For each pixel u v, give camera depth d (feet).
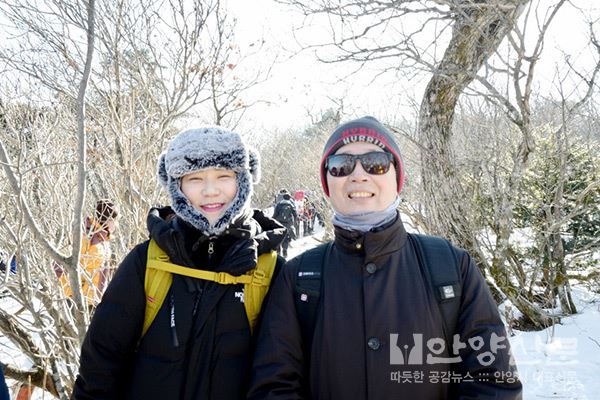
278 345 5.16
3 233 9.61
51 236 9.62
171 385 5.22
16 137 10.10
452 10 15.31
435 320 5.07
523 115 14.17
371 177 5.46
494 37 15.26
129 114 12.08
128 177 11.03
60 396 8.68
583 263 18.99
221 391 5.24
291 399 4.94
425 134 17.49
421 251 5.56
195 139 5.65
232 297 5.56
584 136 22.49
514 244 18.78
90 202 13.43
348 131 5.66
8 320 8.80
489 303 5.20
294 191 62.90
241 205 5.75
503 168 17.07
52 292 9.25
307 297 5.40
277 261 6.18
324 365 5.06
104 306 5.51
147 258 5.69
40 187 11.36
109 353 5.43
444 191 16.92
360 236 5.33
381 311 5.06
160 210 6.44
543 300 17.40
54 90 13.15
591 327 15.26
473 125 19.16
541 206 17.44
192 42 14.28
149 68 13.51
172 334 5.33
